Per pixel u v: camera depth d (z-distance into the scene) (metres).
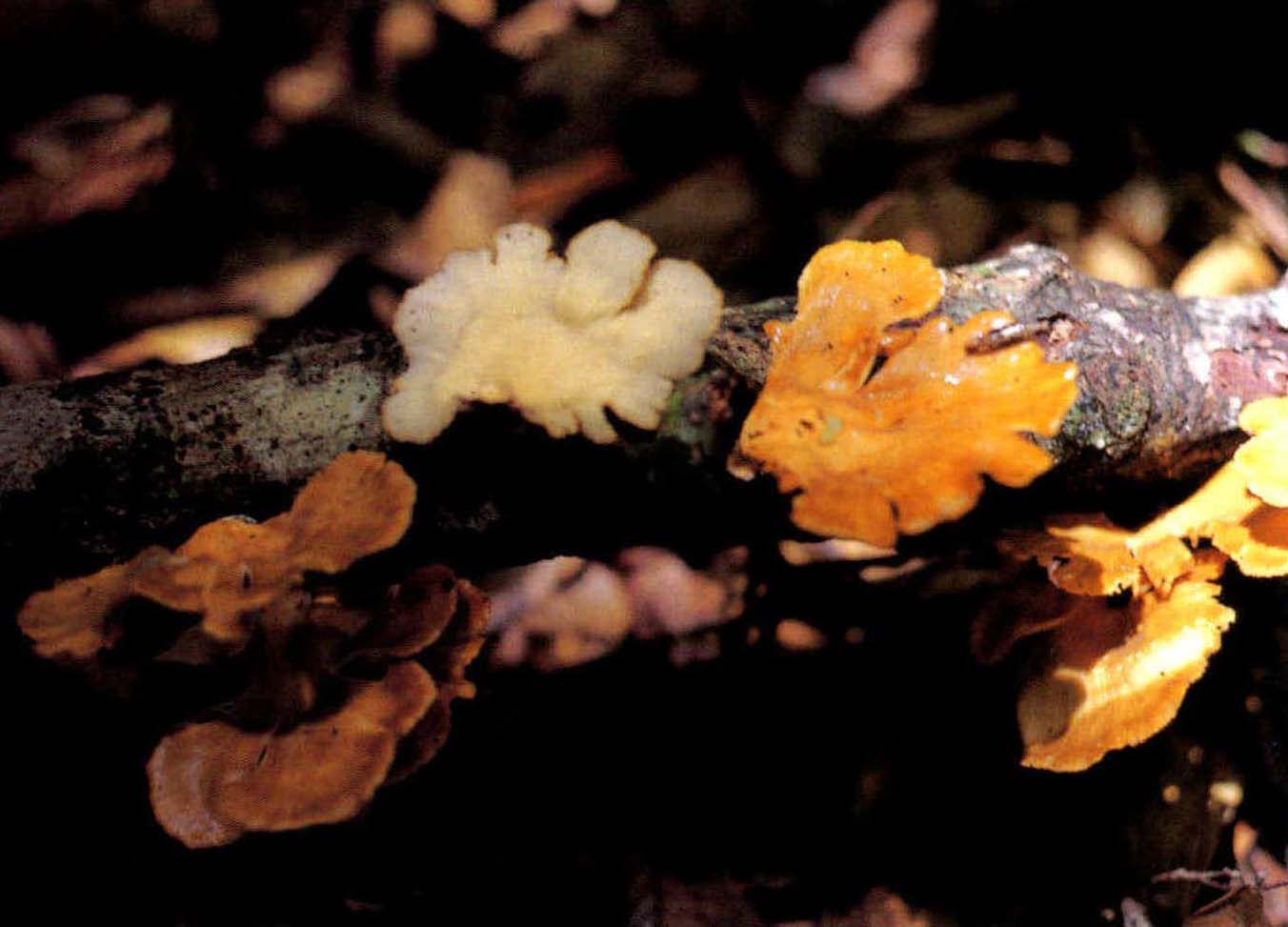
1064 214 0.65
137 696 0.50
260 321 0.65
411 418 0.49
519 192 0.69
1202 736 0.55
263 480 0.51
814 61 0.68
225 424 0.50
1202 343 0.53
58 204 0.66
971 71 0.66
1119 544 0.52
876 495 0.47
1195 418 0.53
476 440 0.49
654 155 0.69
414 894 0.54
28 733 0.52
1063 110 0.66
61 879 0.52
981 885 0.55
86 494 0.50
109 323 0.64
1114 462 0.52
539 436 0.49
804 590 0.58
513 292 0.50
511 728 0.56
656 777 0.56
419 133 0.70
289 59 0.72
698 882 0.55
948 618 0.57
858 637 0.57
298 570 0.48
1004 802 0.55
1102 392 0.52
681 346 0.49
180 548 0.49
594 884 0.54
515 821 0.55
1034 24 0.65
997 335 0.50
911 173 0.65
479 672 0.57
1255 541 0.51
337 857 0.53
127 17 0.71
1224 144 0.65
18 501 0.50
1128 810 0.55
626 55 0.70
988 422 0.48
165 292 0.65
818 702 0.57
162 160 0.68
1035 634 0.53
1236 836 0.55
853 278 0.50
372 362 0.51
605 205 0.68
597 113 0.69
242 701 0.49
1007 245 0.65
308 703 0.49
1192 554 0.52
